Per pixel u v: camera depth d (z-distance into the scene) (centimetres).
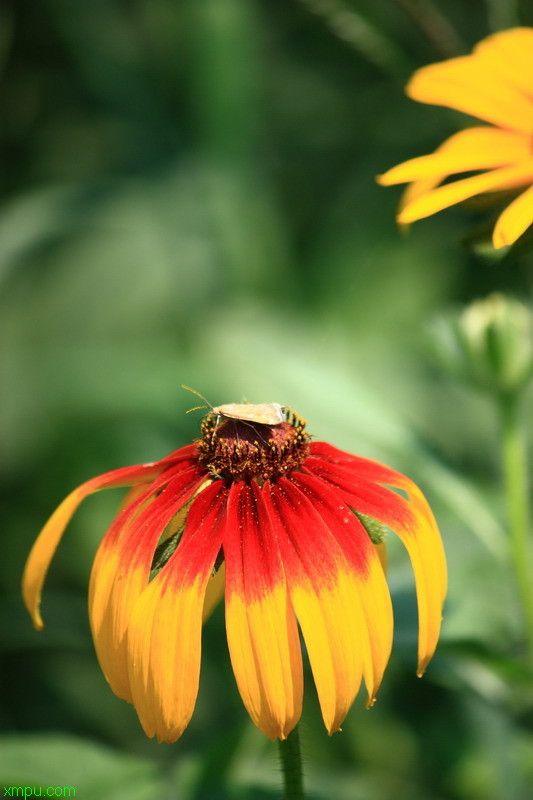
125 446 52
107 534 30
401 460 38
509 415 38
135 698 28
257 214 58
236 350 45
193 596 29
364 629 28
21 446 54
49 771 35
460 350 38
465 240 32
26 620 48
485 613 39
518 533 38
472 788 41
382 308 57
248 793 35
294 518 29
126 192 58
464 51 43
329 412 39
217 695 46
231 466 31
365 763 43
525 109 34
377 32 43
